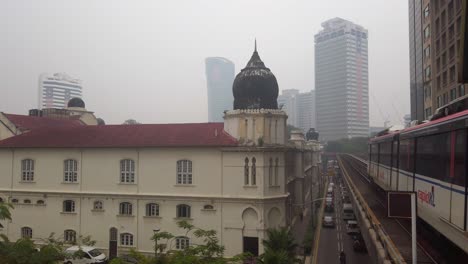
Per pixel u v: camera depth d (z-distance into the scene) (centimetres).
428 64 7000
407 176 2631
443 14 5984
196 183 4425
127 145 4578
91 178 4747
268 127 4525
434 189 1966
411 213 1338
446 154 1783
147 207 4562
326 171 15625
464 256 1903
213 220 4341
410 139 2569
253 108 4522
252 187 4247
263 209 4203
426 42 7125
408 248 2247
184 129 4803
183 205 4459
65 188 4831
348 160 13512
